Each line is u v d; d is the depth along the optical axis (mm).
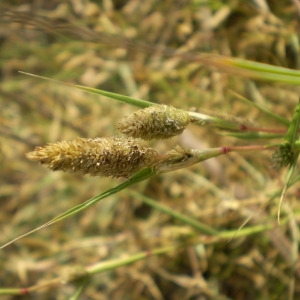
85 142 149
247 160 280
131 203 304
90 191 310
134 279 291
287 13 280
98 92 166
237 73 168
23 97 338
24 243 309
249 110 289
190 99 303
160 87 313
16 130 333
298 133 182
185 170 293
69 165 147
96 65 323
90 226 309
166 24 313
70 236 311
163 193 299
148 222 296
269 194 244
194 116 169
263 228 234
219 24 301
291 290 238
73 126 323
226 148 165
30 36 337
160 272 284
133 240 290
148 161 155
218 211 278
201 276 276
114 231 306
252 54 294
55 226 312
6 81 341
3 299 305
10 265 304
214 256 281
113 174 152
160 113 157
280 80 167
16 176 328
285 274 267
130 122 153
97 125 319
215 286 280
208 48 302
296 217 246
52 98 333
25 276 291
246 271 278
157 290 284
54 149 146
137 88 319
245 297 279
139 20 319
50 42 337
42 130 331
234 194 269
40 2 335
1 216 323
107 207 307
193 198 292
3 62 338
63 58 329
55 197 319
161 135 158
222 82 297
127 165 151
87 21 319
